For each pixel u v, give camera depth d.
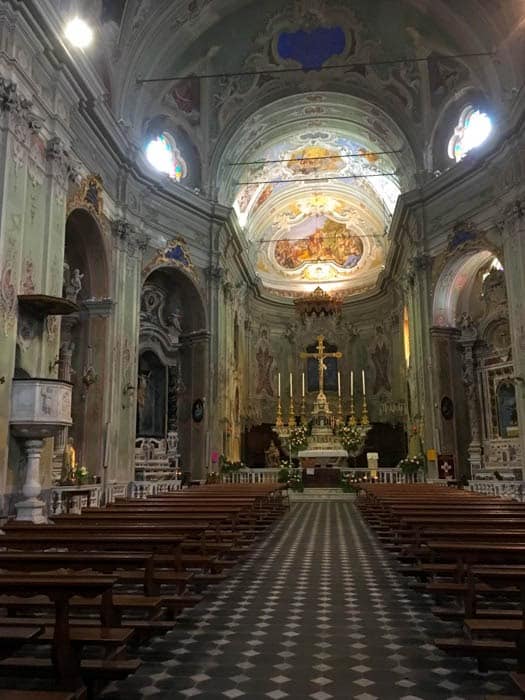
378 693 3.68
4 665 3.39
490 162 16.08
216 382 19.81
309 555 8.62
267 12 18.72
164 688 3.77
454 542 4.77
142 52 16.92
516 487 14.38
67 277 14.65
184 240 19.03
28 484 9.61
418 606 5.76
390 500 9.09
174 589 6.28
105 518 6.58
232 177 21.92
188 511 7.43
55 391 9.89
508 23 15.47
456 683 3.84
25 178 10.49
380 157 23.33
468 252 17.20
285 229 31.00
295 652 4.45
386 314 28.92
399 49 19.00
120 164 15.98
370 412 28.88
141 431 18.77
